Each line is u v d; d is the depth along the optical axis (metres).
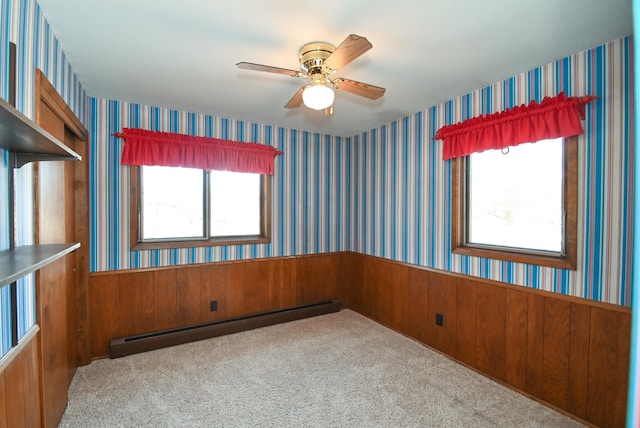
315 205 4.04
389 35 1.86
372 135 3.85
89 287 2.72
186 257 3.21
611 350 1.88
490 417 2.02
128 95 2.75
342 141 4.25
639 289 0.48
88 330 2.66
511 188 2.50
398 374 2.52
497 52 2.04
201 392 2.24
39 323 1.58
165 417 1.97
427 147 3.11
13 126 0.90
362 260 3.99
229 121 3.44
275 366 2.62
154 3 1.57
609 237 1.89
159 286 3.07
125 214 2.92
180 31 1.81
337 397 2.20
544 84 2.20
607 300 1.90
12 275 0.78
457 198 2.79
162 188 3.18
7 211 1.26
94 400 2.13
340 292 4.21
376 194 3.79
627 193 1.82
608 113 1.89
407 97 2.81
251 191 3.68
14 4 1.30
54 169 1.99
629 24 1.73
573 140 2.05
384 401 2.17
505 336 2.41
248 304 3.56
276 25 1.76
